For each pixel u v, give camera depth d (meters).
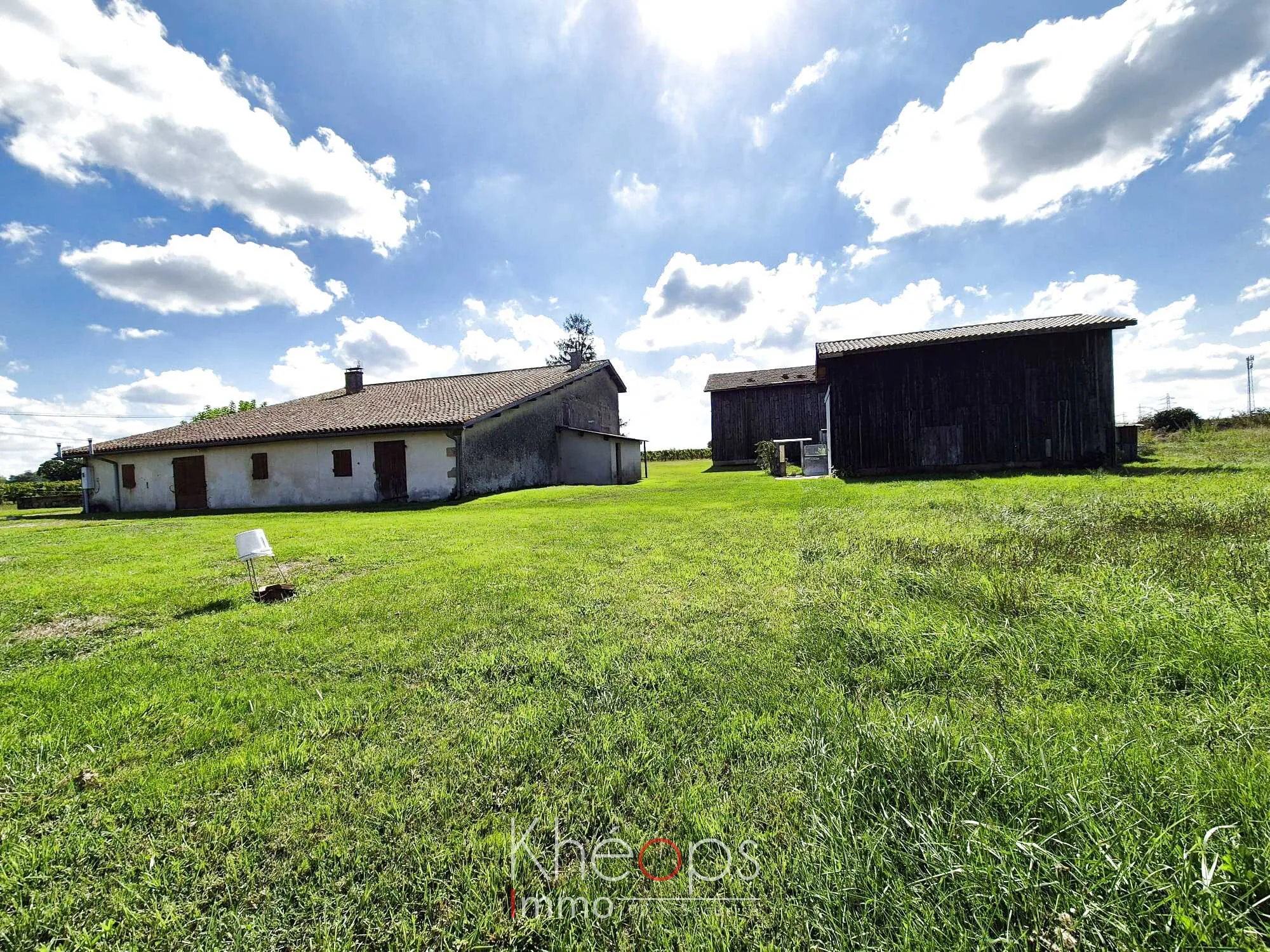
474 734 2.13
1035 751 1.67
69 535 9.34
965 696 2.24
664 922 1.28
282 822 1.65
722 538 6.30
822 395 28.38
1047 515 6.00
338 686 2.64
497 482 17.03
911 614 3.07
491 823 1.63
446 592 4.29
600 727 2.14
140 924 1.33
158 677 2.81
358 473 16.06
